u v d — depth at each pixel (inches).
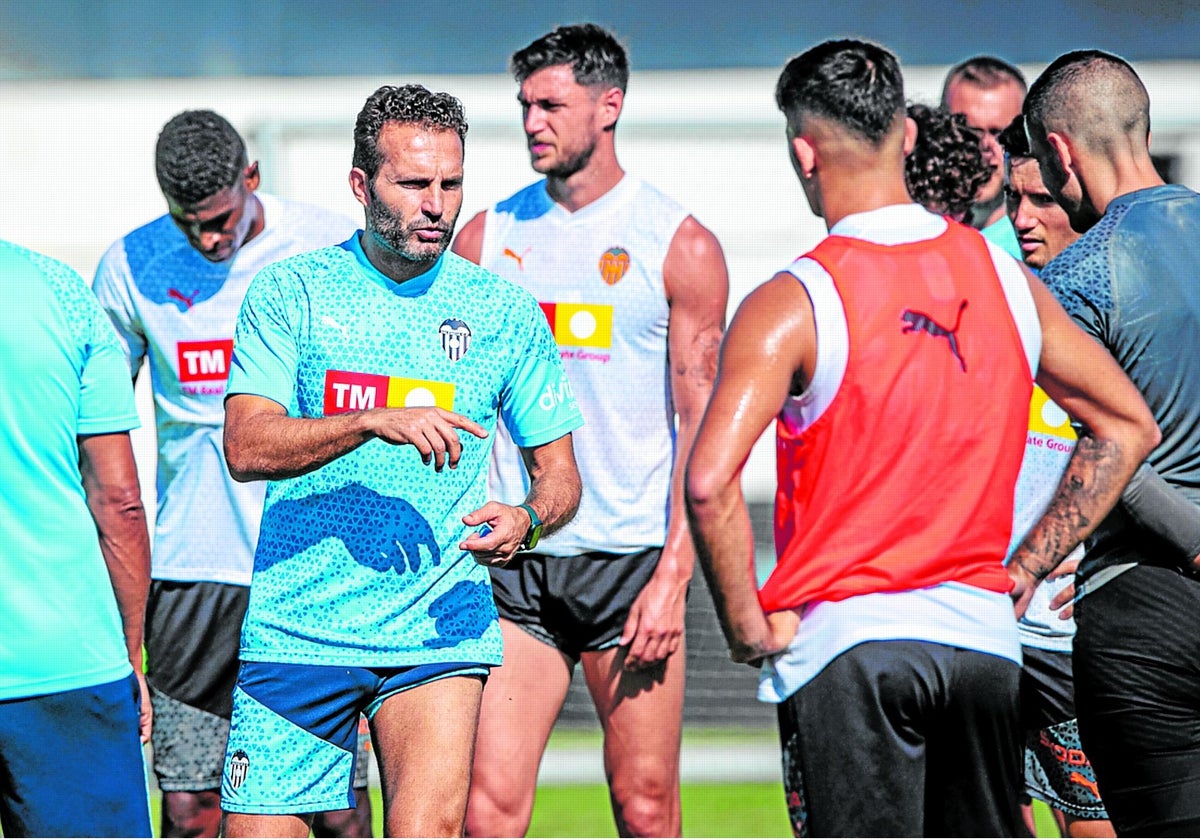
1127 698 476.7
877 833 392.2
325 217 699.4
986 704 396.5
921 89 1841.8
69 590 466.3
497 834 617.3
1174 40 1828.2
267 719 457.1
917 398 392.2
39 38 1985.7
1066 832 635.5
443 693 460.4
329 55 2001.7
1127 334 468.8
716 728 1136.8
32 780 464.8
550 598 628.1
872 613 393.4
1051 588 601.0
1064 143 494.6
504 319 476.7
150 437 1454.2
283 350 455.5
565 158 625.3
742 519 390.0
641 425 639.1
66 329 470.3
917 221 409.7
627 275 635.5
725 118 1435.8
